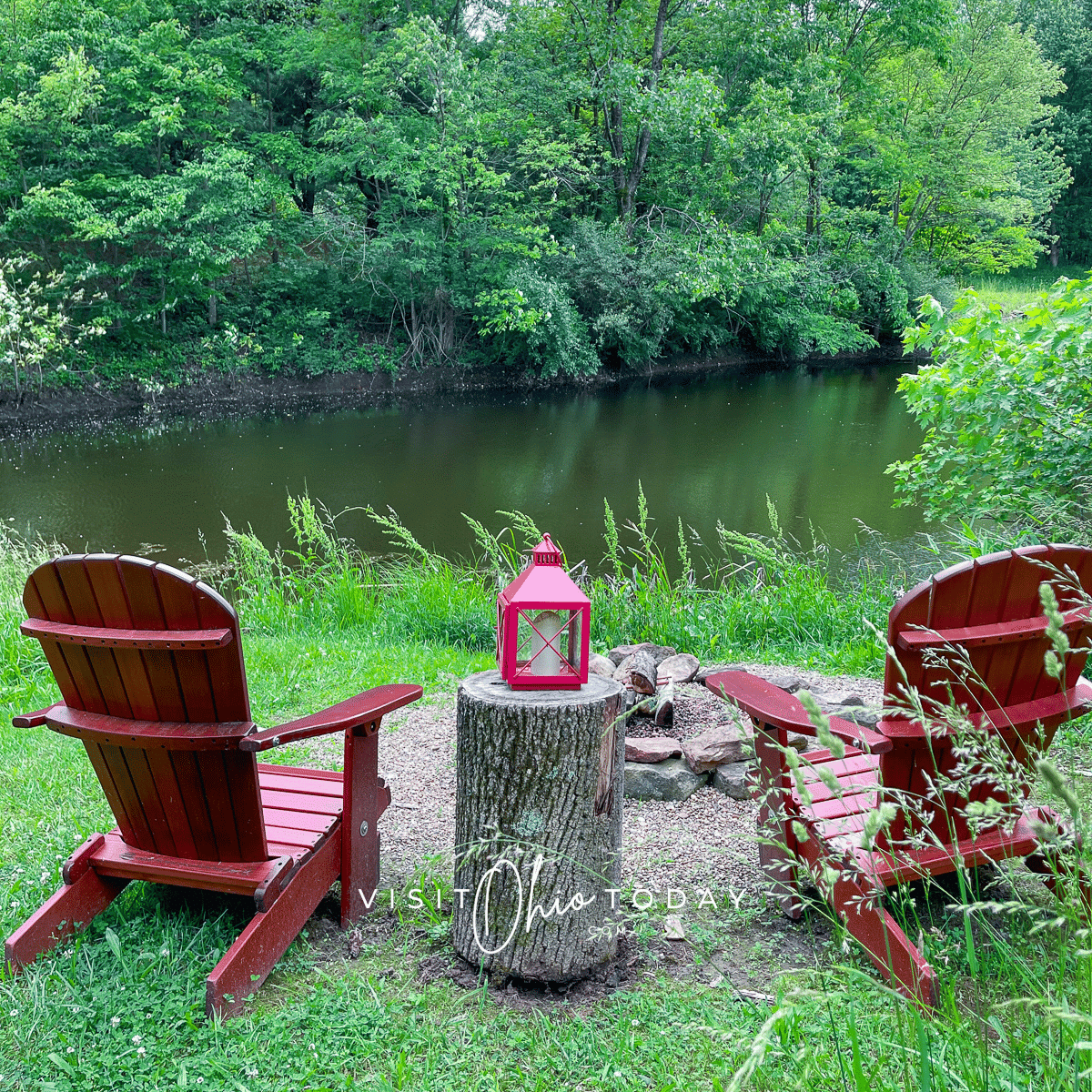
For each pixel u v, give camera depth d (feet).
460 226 71.31
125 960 7.70
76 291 59.52
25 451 47.44
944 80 97.09
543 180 72.38
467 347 76.18
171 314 66.69
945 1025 5.66
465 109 66.28
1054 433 16.16
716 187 81.35
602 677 8.23
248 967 7.34
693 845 10.08
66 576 7.21
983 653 7.14
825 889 6.26
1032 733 7.70
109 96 58.49
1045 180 126.31
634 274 77.41
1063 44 140.56
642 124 76.74
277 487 41.06
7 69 57.00
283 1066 6.61
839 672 16.62
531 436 54.03
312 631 20.74
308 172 68.49
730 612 19.53
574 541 33.45
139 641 6.97
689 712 13.26
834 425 58.29
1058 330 15.38
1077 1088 4.63
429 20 64.44
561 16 77.92
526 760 7.34
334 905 8.93
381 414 61.52
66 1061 6.63
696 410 64.13
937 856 7.38
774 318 87.25
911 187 100.12
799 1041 6.20
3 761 12.96
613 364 82.94
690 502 39.24
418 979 7.74
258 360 66.95
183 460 46.16
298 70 70.69
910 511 37.91
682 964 7.91
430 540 33.40
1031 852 7.60
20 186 57.41
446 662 17.58
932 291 98.78
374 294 71.41
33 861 9.62
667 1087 6.24
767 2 80.12
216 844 7.86
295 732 7.35
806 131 77.10
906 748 7.20
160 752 7.40
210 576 28.22
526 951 7.53
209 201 58.44
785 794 8.32
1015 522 17.69
